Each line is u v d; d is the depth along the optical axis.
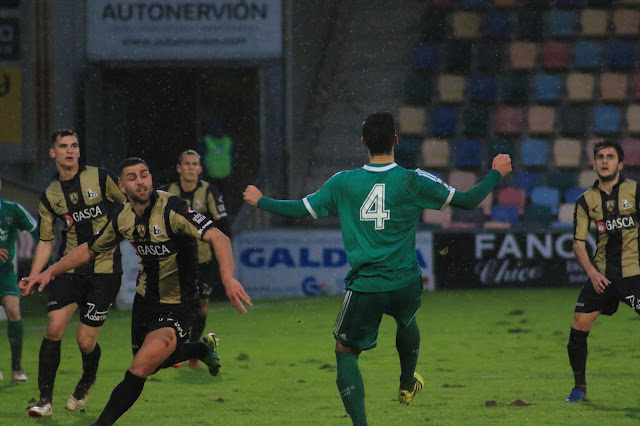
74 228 19.61
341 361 15.11
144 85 55.56
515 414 18.14
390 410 18.83
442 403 19.59
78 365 26.47
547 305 42.22
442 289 49.69
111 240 16.05
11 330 23.47
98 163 54.84
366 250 14.48
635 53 66.75
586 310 19.62
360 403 14.76
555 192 60.91
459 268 49.88
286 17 56.19
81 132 54.31
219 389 21.98
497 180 14.66
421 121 64.75
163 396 20.95
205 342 20.42
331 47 66.75
